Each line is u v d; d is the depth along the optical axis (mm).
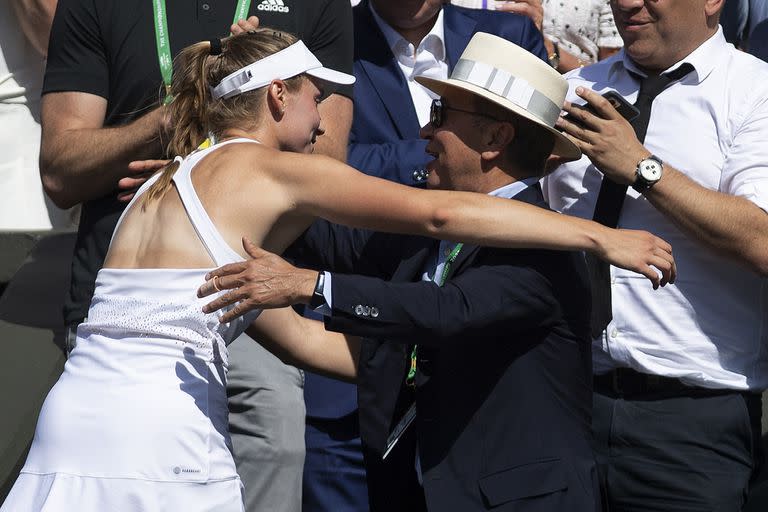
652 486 15805
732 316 15789
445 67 18719
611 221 15906
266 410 16547
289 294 12422
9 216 22000
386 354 13992
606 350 15938
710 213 15117
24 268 21094
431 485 13219
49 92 16047
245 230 13047
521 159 13758
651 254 12992
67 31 16016
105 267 13531
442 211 12758
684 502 15656
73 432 12656
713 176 15820
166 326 12828
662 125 16062
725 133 15773
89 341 13125
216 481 12719
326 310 12500
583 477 13031
